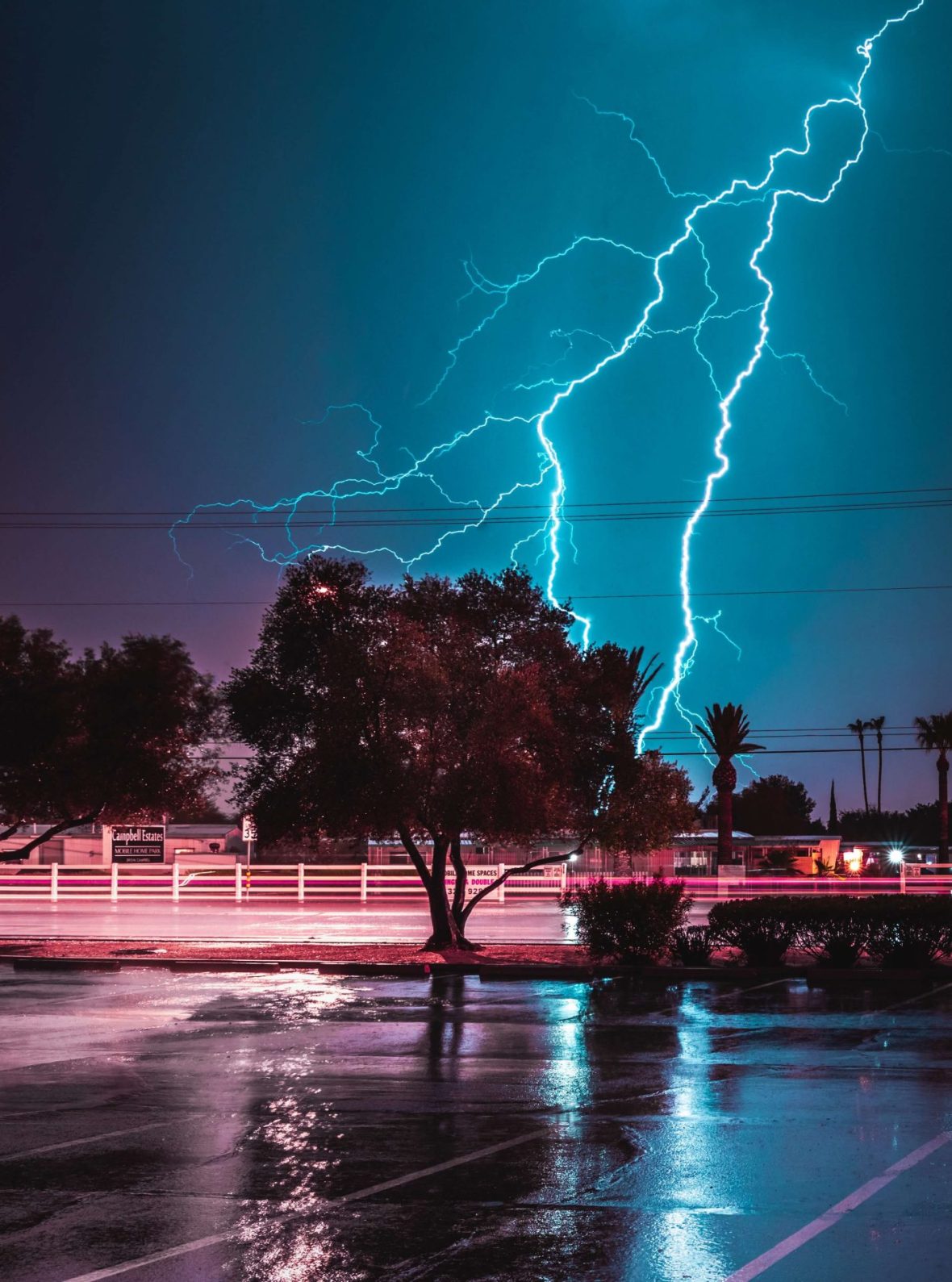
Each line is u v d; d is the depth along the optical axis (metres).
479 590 25.94
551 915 36.25
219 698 27.66
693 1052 13.87
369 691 23.39
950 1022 15.91
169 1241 7.54
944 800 82.44
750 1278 6.79
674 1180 8.71
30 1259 7.22
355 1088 12.04
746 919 21.61
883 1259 7.04
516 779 22.98
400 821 23.61
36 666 26.81
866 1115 10.61
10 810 27.31
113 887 42.97
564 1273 6.92
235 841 61.94
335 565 26.23
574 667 25.48
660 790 25.61
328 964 22.62
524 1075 12.66
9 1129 10.45
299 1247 7.39
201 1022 16.48
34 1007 18.05
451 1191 8.51
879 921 20.92
